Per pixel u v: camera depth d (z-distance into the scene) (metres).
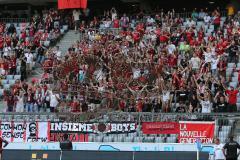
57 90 75.19
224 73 75.56
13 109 76.69
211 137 62.41
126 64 74.62
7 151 58.97
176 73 73.31
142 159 56.66
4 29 99.50
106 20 97.75
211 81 72.06
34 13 115.25
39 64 87.94
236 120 62.50
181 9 110.62
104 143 62.50
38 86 77.62
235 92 68.62
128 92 71.38
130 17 102.00
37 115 67.44
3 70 85.38
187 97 70.12
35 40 91.31
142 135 64.06
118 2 111.94
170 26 90.94
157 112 66.81
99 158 57.09
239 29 84.31
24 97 76.81
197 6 109.62
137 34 87.00
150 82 72.62
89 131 65.12
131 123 64.44
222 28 88.81
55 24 98.00
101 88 72.38
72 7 100.12
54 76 77.88
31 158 58.34
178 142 63.03
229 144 52.78
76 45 87.56
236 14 94.75
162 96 70.25
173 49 81.94
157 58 78.31
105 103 71.25
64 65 77.44
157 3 110.81
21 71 84.56
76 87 74.81
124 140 64.38
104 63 76.12
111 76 73.75
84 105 71.44
